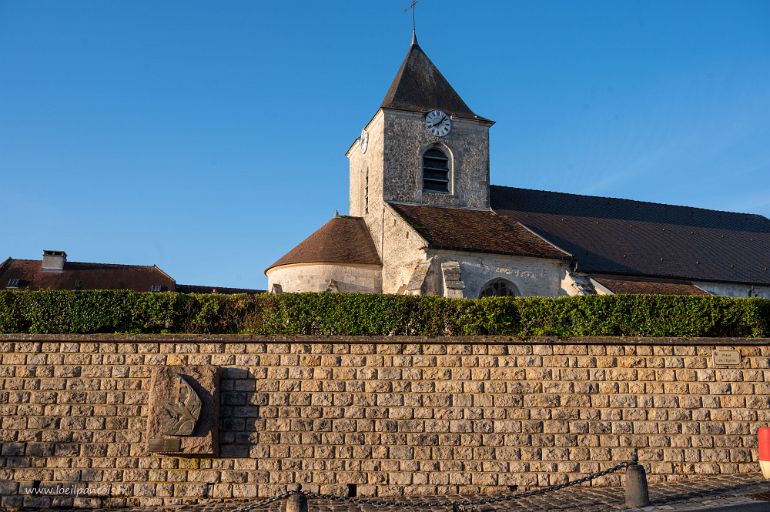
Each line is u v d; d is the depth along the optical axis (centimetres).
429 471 1484
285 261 2702
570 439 1516
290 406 1498
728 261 3083
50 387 1492
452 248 2369
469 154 3056
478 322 1581
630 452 1515
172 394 1443
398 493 1466
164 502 1432
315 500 1423
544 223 3005
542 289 2481
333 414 1498
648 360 1564
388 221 2747
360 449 1484
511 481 1487
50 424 1472
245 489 1448
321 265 2652
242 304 1574
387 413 1507
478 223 2764
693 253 3072
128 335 1517
